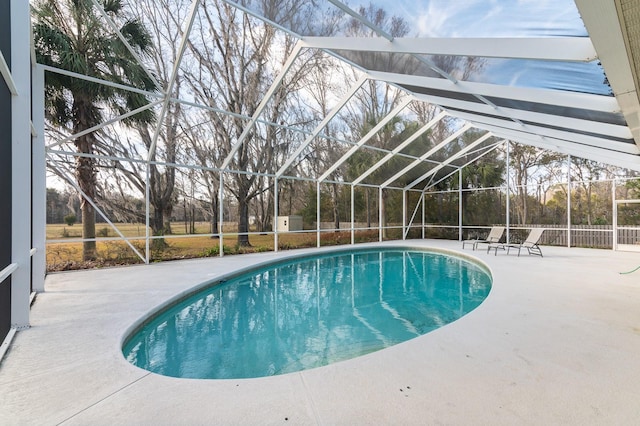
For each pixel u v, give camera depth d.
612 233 10.12
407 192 14.45
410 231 14.66
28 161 3.16
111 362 2.43
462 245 11.55
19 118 3.12
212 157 11.74
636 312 3.64
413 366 2.32
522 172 12.52
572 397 1.91
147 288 4.92
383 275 7.75
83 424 1.68
